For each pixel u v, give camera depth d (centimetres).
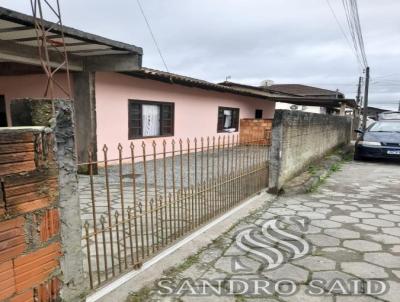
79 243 189
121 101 816
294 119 614
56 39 452
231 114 1413
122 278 250
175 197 313
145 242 320
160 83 945
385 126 1039
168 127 1016
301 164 706
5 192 142
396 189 608
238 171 447
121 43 538
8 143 141
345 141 1480
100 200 491
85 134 698
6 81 826
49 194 164
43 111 162
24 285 156
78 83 688
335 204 498
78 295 191
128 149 850
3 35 473
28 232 155
